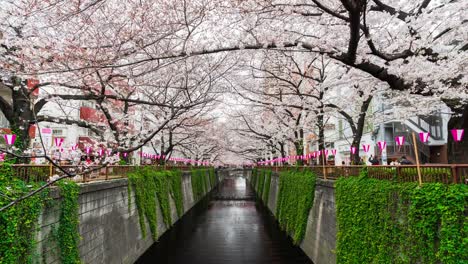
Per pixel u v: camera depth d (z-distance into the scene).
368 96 12.58
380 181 7.78
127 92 12.48
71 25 7.59
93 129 11.81
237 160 67.50
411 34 7.99
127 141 12.90
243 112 24.41
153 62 10.53
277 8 7.85
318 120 16.27
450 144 7.80
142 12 7.74
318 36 9.42
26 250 6.51
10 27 7.85
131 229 13.70
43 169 7.72
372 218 7.86
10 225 5.84
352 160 13.52
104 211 10.95
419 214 5.96
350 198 9.16
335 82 12.84
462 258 4.98
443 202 5.38
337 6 8.59
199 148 36.34
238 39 8.77
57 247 7.84
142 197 15.23
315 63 15.53
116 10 7.80
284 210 19.64
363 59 7.09
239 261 14.55
